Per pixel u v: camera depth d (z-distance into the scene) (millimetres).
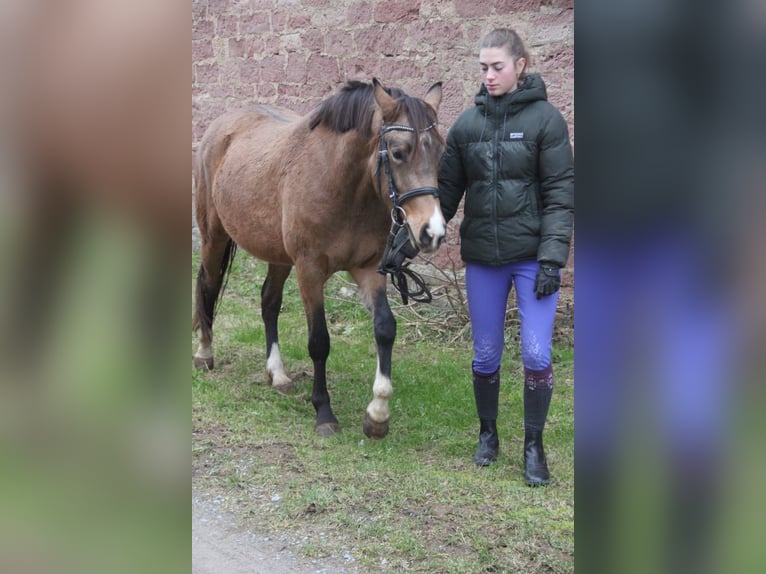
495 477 3504
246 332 5629
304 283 4020
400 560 2764
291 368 4988
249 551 2840
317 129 3938
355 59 6047
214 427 3979
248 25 6684
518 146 3178
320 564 2760
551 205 3195
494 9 5305
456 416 4258
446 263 5715
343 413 4316
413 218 3330
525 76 3242
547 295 3277
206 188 4875
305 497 3205
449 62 5559
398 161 3359
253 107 5070
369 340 5539
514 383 4723
